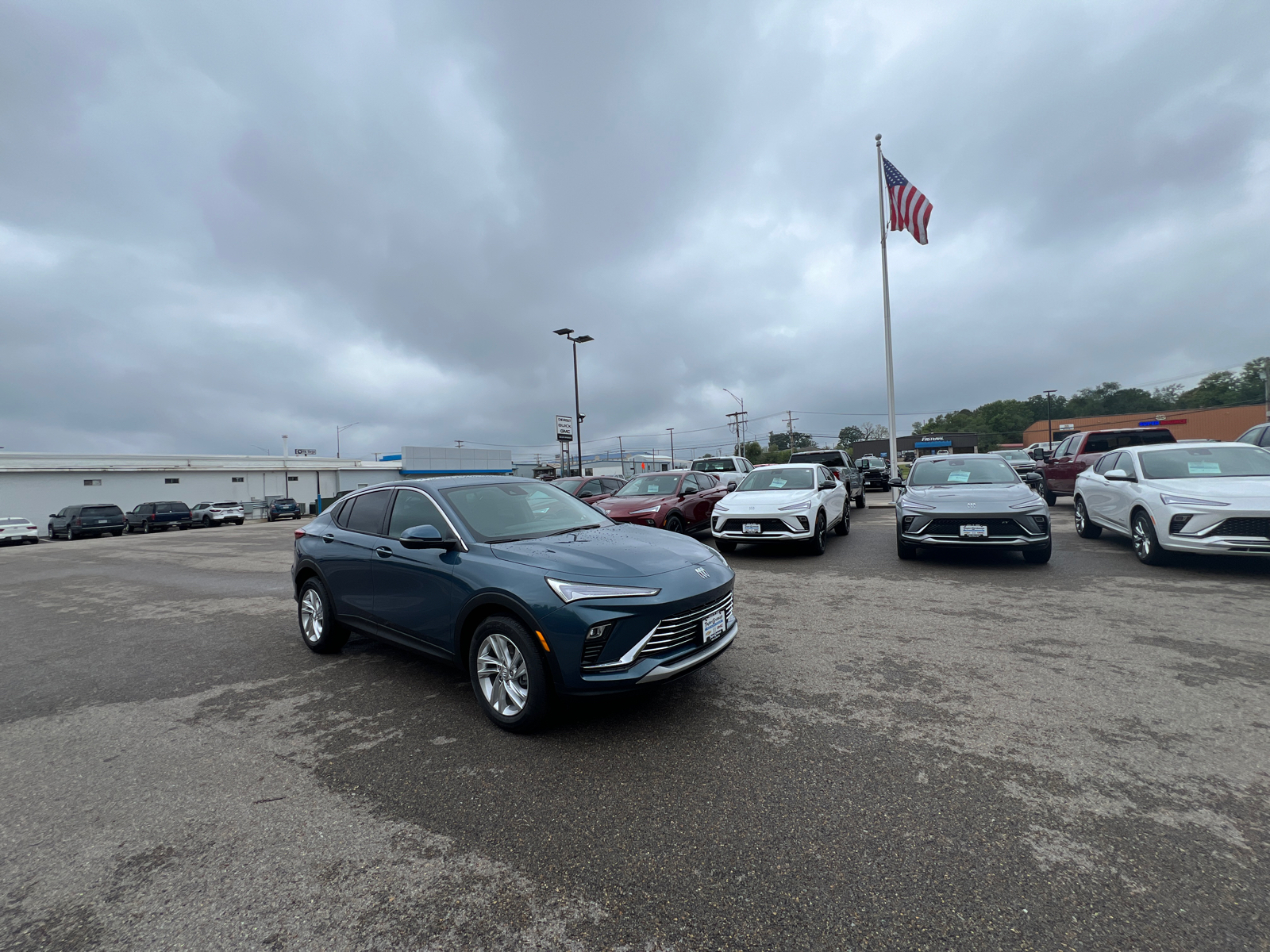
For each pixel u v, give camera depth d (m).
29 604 8.80
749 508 8.96
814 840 2.27
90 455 38.62
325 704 3.98
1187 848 2.14
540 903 2.01
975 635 4.79
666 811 2.52
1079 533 9.92
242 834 2.50
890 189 17.42
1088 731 3.07
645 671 3.16
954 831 2.30
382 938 1.88
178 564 13.19
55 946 1.89
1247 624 4.73
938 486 8.47
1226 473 7.18
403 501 4.48
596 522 4.61
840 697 3.66
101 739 3.57
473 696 4.01
